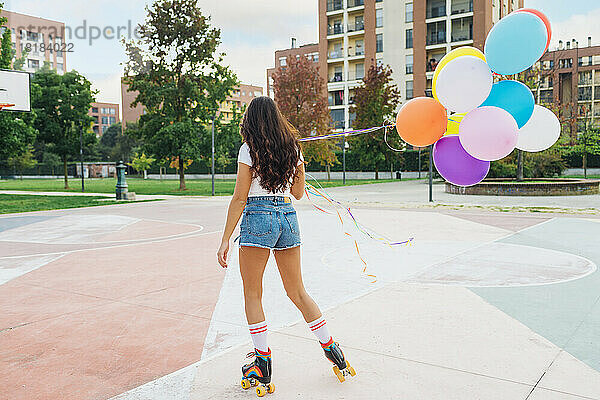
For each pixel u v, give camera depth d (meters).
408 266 6.11
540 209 13.67
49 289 5.20
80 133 29.56
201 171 61.16
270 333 3.64
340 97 54.94
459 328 3.68
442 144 4.62
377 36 50.84
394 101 40.06
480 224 10.56
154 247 8.06
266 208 2.73
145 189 30.66
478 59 4.31
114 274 5.94
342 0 53.06
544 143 4.54
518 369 2.91
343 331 3.64
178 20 28.72
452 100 4.24
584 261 6.28
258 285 2.78
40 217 13.62
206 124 29.83
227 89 29.52
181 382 2.83
